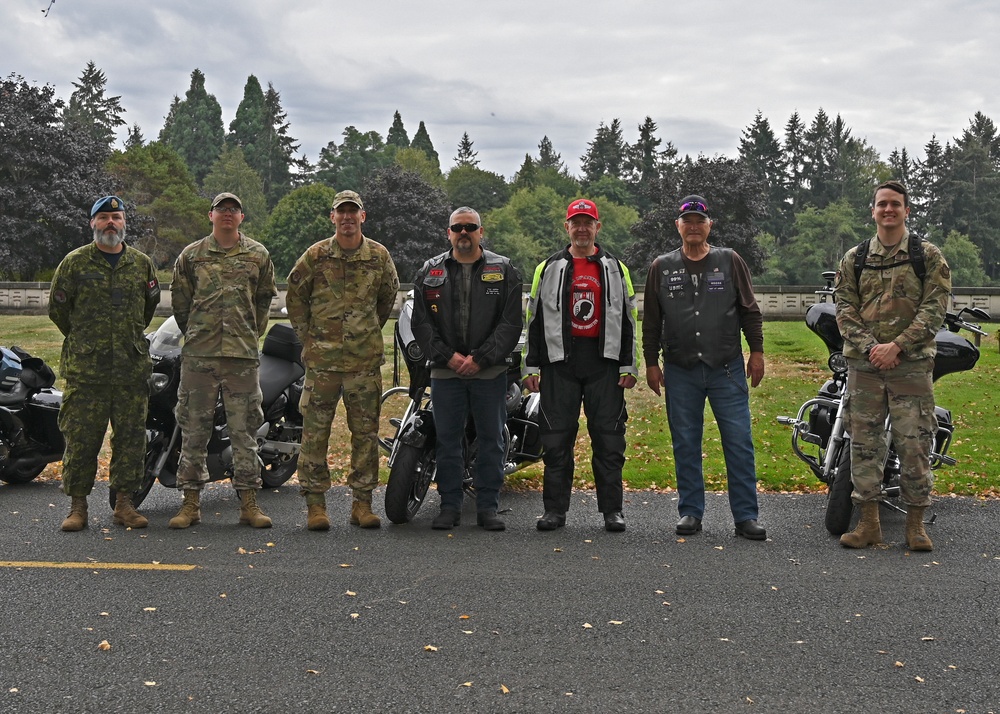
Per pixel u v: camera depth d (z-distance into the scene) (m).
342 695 3.63
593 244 6.61
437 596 4.87
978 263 113.69
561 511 6.60
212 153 162.75
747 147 138.88
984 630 4.41
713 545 6.06
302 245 94.50
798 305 33.50
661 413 11.98
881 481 6.13
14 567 5.39
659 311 6.73
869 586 5.11
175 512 7.11
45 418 7.97
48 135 59.25
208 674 3.83
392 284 6.77
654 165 151.38
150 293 6.71
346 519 6.84
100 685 3.72
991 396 12.90
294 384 8.22
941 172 130.62
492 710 3.51
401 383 13.84
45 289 37.94
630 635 4.30
